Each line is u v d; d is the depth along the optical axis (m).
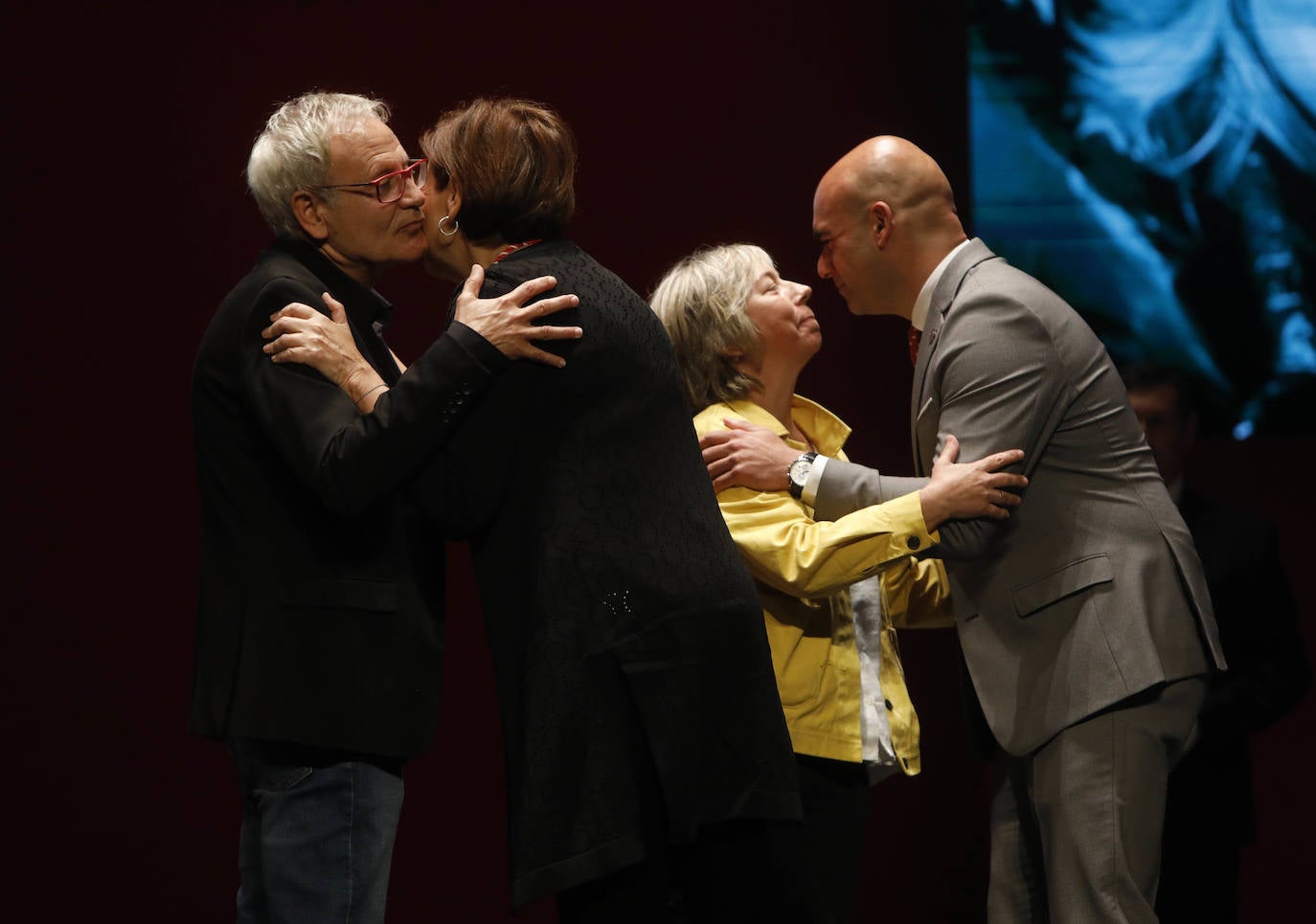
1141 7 13.17
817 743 8.06
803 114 13.19
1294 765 13.03
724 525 6.82
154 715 13.03
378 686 6.66
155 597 13.07
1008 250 13.23
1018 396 8.15
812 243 13.17
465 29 13.12
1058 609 8.12
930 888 13.15
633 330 6.70
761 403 8.81
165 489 13.10
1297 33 13.06
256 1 13.08
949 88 13.23
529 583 6.37
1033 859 8.73
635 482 6.50
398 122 13.06
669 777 6.27
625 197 13.16
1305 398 13.02
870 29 13.22
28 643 12.99
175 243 13.09
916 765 8.65
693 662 6.41
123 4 13.05
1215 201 13.10
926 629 13.23
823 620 8.25
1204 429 13.15
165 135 13.08
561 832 6.15
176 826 13.00
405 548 6.87
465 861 13.17
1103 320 13.19
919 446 8.77
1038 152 13.20
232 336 6.83
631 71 13.20
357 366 6.64
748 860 6.59
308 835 6.66
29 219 13.02
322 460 6.30
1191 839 9.85
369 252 7.20
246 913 7.00
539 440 6.46
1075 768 7.97
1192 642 8.13
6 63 13.02
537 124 6.98
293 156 7.06
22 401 13.02
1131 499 8.27
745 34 13.20
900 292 9.07
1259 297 13.07
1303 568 12.98
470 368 6.29
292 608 6.64
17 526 13.00
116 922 12.94
